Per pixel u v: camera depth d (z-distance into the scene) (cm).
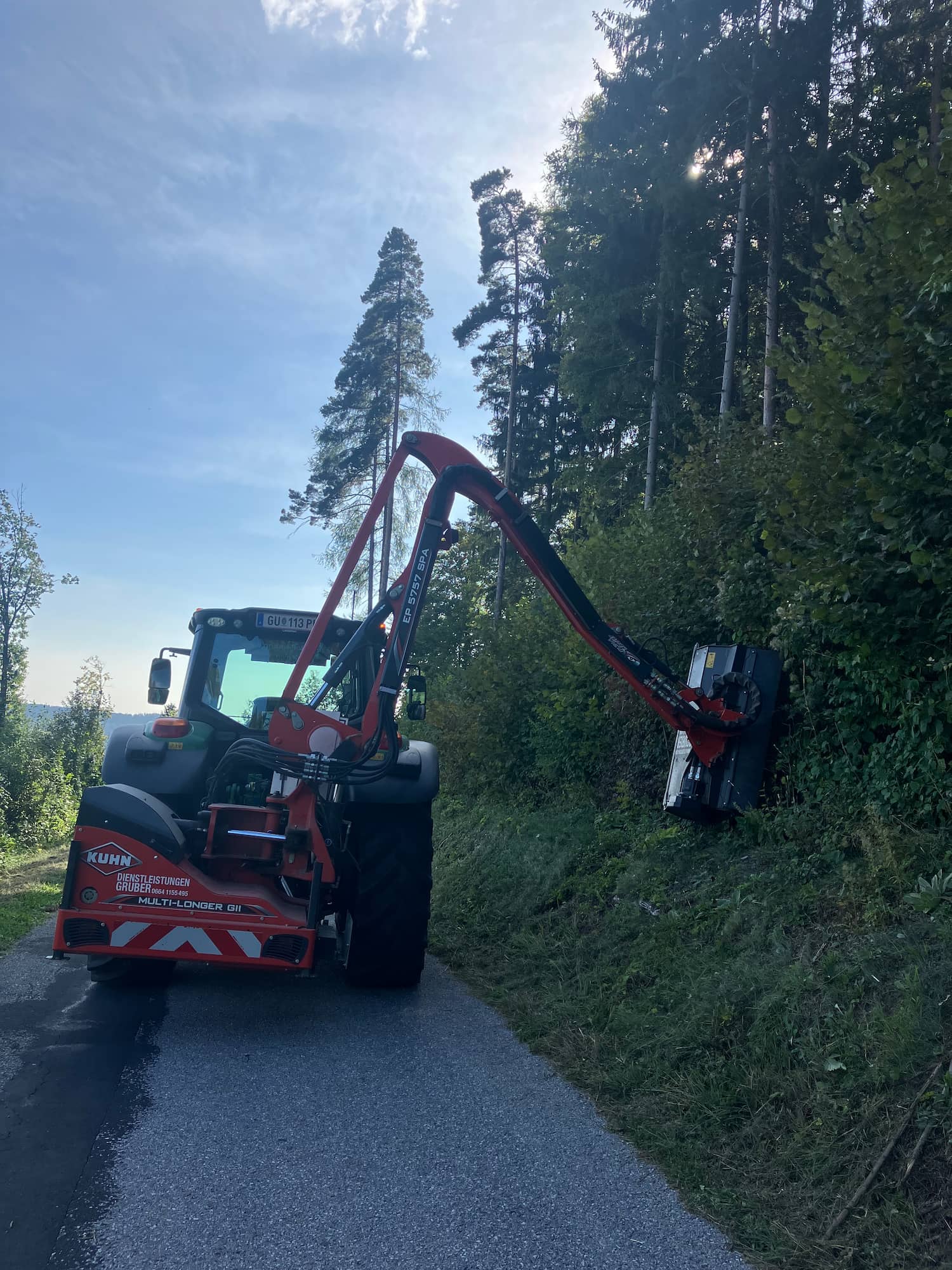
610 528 1291
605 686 988
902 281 538
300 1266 281
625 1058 468
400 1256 289
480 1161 360
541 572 644
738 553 759
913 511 492
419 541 599
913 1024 374
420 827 610
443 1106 415
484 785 1345
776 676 679
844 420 540
